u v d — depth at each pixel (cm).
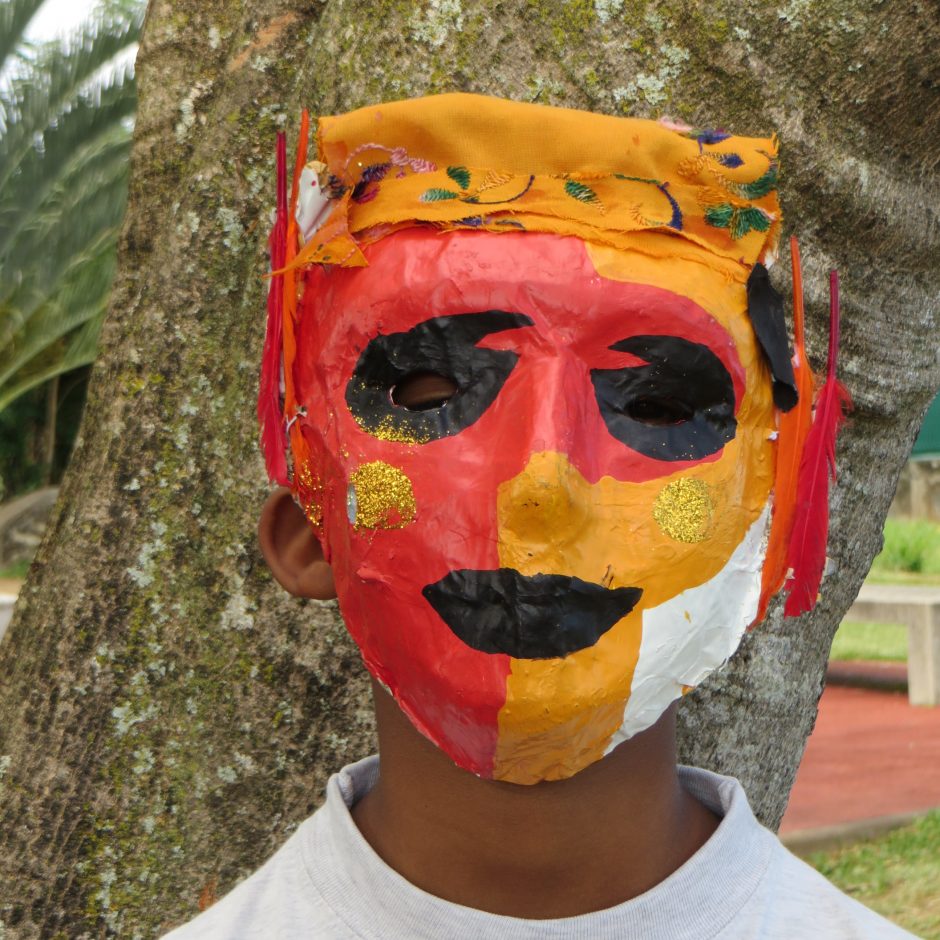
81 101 577
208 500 165
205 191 170
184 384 167
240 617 163
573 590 99
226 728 163
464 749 104
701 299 108
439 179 112
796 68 150
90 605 164
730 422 110
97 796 162
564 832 108
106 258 672
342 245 110
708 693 165
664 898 108
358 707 163
